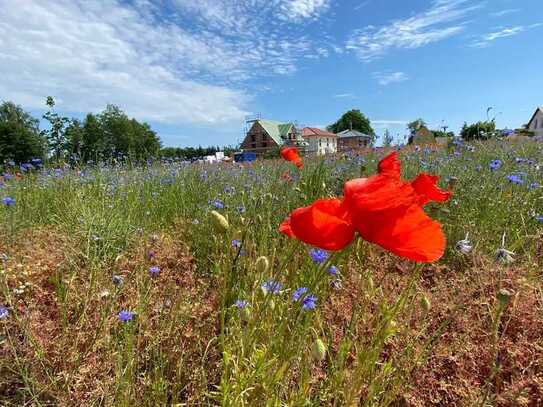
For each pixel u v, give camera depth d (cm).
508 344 212
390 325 193
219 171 726
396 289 263
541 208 391
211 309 252
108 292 250
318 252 235
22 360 202
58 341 221
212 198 496
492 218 374
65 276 281
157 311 238
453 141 845
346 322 237
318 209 96
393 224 92
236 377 172
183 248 362
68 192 510
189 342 225
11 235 365
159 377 195
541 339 217
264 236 304
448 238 341
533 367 204
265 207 371
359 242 296
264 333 199
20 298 264
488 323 236
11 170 808
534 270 278
